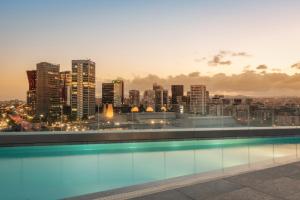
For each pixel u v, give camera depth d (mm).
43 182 7391
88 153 11445
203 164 9461
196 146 13344
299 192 4160
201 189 4285
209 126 15398
